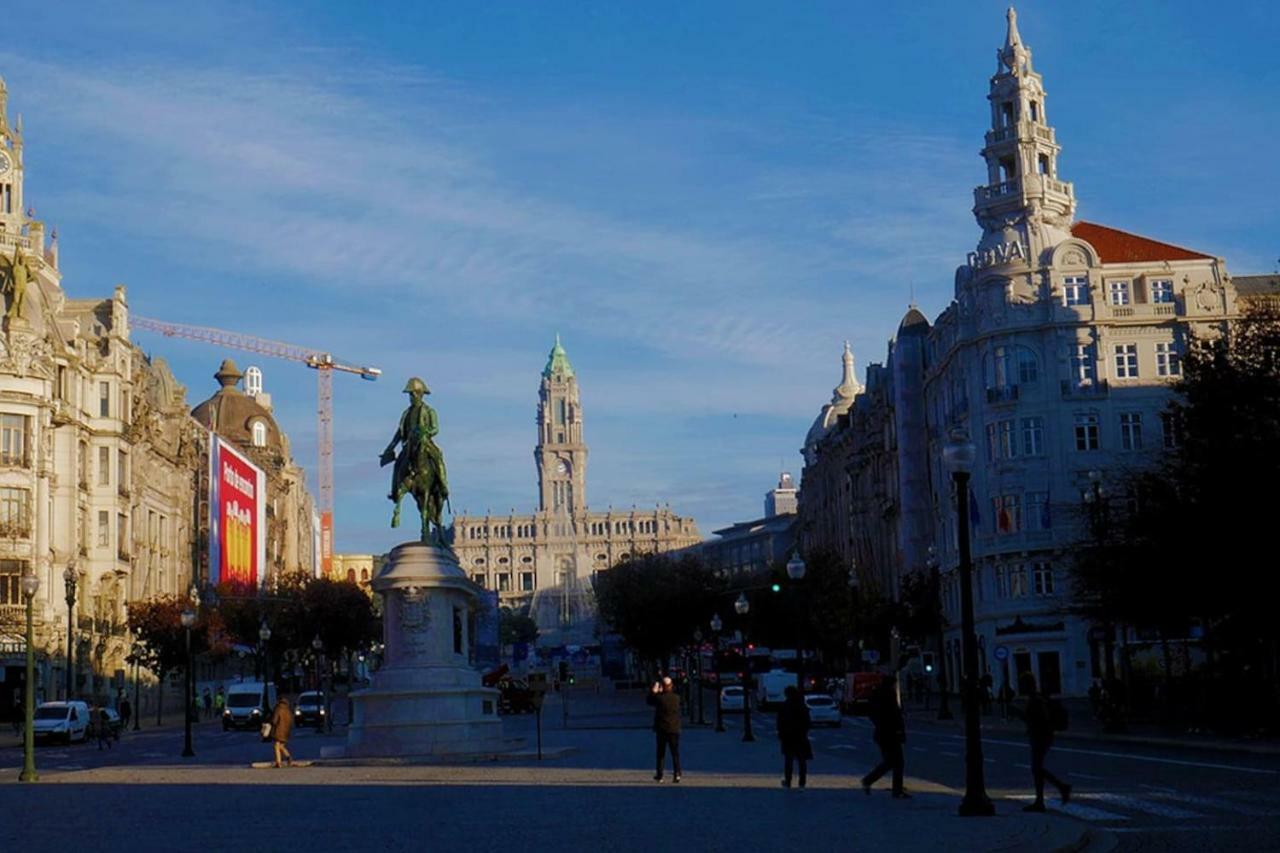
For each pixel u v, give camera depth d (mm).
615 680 175250
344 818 24188
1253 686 50094
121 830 22656
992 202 95812
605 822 22906
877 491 128000
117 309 112812
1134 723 58719
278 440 187125
